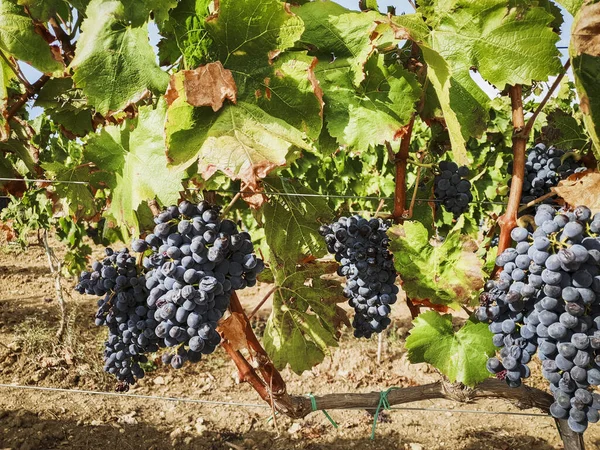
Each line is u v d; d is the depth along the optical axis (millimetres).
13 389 1634
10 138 824
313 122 559
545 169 729
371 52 577
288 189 727
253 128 518
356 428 1493
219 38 550
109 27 557
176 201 548
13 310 2326
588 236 542
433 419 1548
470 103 602
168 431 1468
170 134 509
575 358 528
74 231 2041
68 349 1871
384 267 680
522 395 709
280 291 752
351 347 2006
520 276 547
